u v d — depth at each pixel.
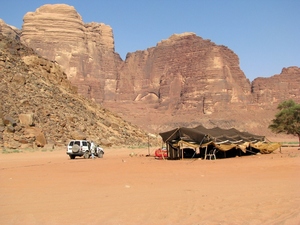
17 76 72.81
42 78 83.56
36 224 12.26
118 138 79.81
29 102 67.50
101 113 92.69
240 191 17.53
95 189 18.81
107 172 26.80
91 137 70.62
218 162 34.59
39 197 16.69
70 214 13.44
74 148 42.75
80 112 79.75
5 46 82.56
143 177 23.55
